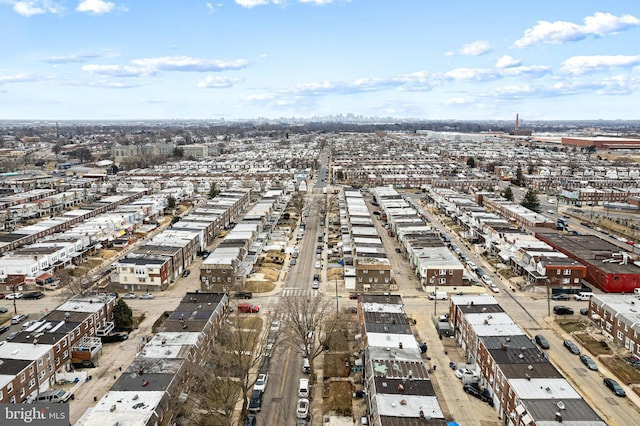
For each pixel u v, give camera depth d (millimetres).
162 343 84125
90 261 153875
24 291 129875
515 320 109875
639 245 168500
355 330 102812
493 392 78312
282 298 122750
